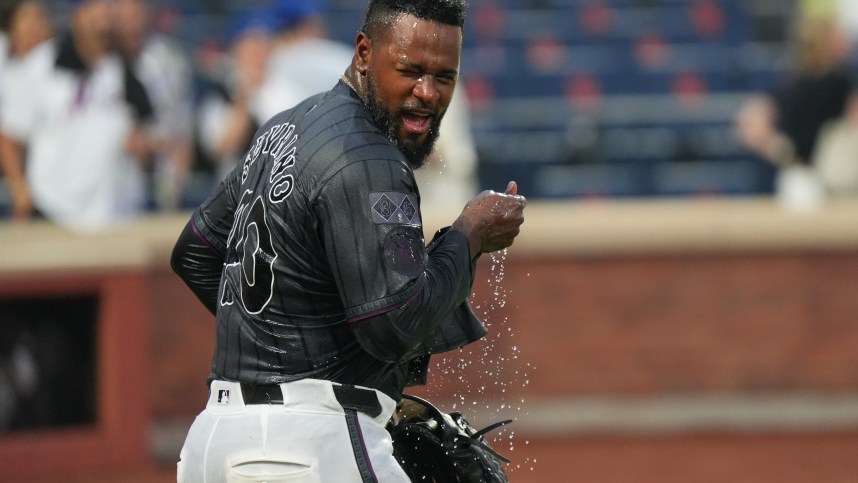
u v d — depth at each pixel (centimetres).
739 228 3509
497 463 1209
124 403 3061
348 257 993
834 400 3534
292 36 3356
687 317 3512
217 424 1056
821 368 3541
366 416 1052
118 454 3042
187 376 3219
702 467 3100
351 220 996
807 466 3105
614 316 3488
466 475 1166
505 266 3425
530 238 3450
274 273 1034
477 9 5125
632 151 4794
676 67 5041
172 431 3192
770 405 3525
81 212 3219
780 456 3225
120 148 3244
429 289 1000
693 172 4750
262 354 1045
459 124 3534
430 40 1027
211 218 1173
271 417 1033
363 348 1024
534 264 3450
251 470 1025
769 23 5166
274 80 3366
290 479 1021
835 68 3888
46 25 3206
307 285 1033
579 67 5025
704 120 4881
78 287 3020
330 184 1004
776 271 3534
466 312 1126
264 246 1038
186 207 3500
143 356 3103
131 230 3172
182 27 4591
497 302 3369
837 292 3538
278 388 1038
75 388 3041
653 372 3503
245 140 3422
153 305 3194
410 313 988
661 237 3491
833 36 3888
